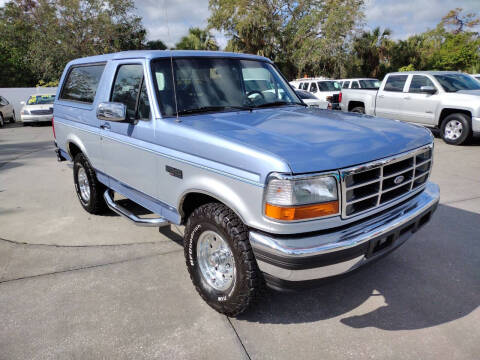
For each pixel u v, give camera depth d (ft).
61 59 90.68
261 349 8.18
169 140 9.67
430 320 9.05
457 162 24.49
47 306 9.80
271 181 7.16
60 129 16.76
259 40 99.30
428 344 8.24
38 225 15.42
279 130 8.79
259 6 94.32
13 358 8.00
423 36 125.90
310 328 8.85
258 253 7.66
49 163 27.78
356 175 7.82
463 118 29.43
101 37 89.92
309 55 92.43
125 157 11.81
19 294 10.37
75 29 89.20
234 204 7.96
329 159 7.41
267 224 7.39
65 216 16.39
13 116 62.59
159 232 14.51
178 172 9.50
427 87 31.14
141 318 9.25
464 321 8.98
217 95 11.19
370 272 11.30
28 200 18.80
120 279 11.10
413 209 9.09
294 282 7.68
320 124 9.41
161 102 10.36
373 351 8.07
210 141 8.50
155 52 11.14
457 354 7.93
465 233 13.73
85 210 17.04
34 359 7.96
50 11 88.02
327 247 7.30
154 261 12.19
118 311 9.54
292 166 7.06
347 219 7.73
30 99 59.77
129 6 90.12
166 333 8.71
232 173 7.94
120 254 12.73
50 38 88.07
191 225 9.30
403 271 11.30
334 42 89.40
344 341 8.39
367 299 9.97
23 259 12.45
